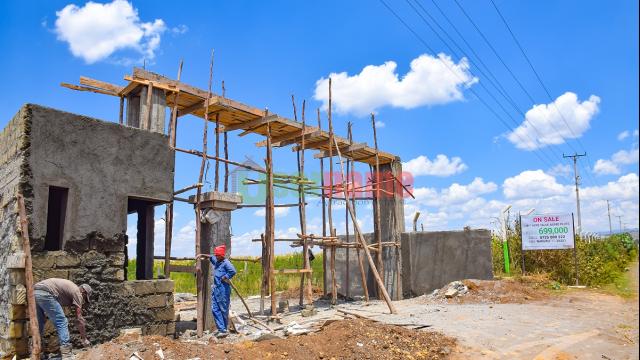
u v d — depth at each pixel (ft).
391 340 29.45
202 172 34.55
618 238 142.10
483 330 33.09
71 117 28.66
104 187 29.58
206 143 35.22
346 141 50.85
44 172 27.27
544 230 59.00
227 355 24.63
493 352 28.58
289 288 64.08
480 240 55.62
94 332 27.84
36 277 26.32
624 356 27.78
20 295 25.63
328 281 61.11
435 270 55.36
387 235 56.54
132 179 30.94
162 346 24.30
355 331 29.86
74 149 28.55
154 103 32.89
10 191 27.91
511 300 46.85
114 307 28.84
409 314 40.42
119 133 30.63
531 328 33.94
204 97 35.91
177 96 34.06
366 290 50.37
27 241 25.44
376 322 33.32
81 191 28.58
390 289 55.42
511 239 70.69
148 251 33.86
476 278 54.90
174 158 33.58
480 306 44.32
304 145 47.55
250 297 60.95
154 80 33.30
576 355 28.09
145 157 31.73
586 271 60.13
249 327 35.42
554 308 42.63
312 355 26.43
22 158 26.61
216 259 33.04
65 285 26.05
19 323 25.63
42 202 27.04
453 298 48.49
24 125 26.89
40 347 24.45
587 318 37.68
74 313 27.40
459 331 32.68
